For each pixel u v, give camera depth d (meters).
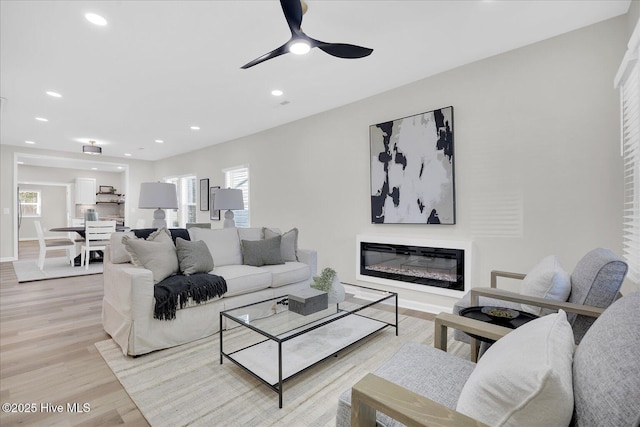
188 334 2.53
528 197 2.73
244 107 4.19
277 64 3.02
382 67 3.10
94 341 2.54
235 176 6.07
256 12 2.23
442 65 3.07
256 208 5.45
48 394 1.83
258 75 3.25
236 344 2.50
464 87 3.07
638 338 0.64
